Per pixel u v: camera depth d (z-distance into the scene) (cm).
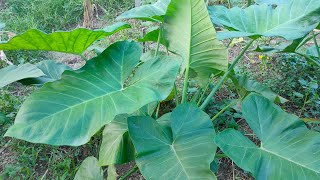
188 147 57
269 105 64
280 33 66
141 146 56
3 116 92
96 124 53
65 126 53
